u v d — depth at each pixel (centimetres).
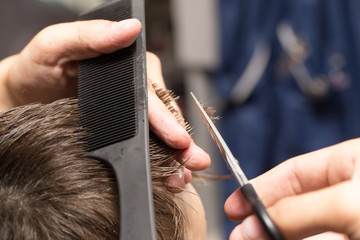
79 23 54
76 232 39
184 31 135
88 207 40
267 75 143
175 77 142
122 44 48
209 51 141
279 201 36
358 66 134
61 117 45
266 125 144
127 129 43
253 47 142
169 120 47
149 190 39
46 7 109
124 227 38
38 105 46
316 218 33
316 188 44
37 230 38
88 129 45
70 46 54
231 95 145
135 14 50
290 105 139
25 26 105
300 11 136
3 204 38
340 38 134
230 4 143
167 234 45
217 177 69
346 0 134
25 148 41
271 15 139
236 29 143
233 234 39
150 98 49
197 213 54
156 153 47
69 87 64
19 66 63
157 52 145
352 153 41
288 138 139
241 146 146
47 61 60
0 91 68
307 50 136
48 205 39
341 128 138
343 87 135
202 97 142
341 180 42
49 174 40
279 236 34
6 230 37
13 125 44
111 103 46
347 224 32
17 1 104
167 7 143
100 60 50
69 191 40
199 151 48
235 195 44
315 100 137
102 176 42
